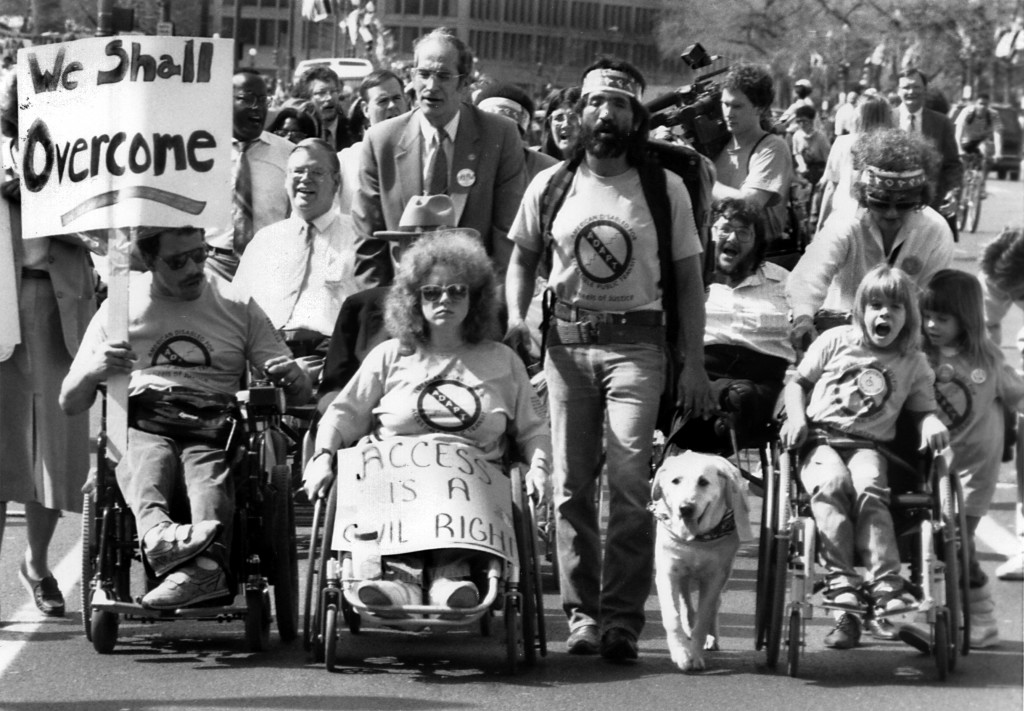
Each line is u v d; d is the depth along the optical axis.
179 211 15.45
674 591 14.72
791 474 14.99
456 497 14.56
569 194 15.25
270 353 16.16
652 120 21.02
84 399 15.57
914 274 16.45
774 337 17.70
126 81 15.52
